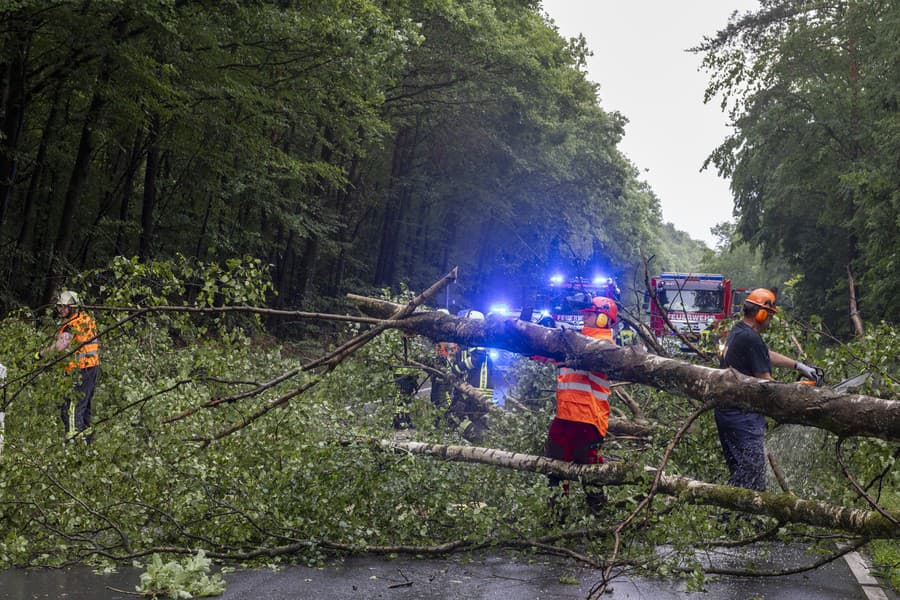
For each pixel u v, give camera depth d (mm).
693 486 6281
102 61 17172
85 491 6293
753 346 7309
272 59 20312
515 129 39250
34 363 7074
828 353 7422
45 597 5090
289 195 28125
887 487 6906
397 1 24375
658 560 6043
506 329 7105
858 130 31422
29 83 19125
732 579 6164
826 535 6527
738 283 84750
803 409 5777
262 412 7047
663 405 8531
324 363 7449
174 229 27234
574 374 7074
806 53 33375
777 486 7738
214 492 6512
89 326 7938
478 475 7332
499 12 37469
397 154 40719
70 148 23047
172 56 17906
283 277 32250
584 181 48000
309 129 27234
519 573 6137
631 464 6598
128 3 15781
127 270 7305
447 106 36625
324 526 6520
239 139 22766
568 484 6914
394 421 9289
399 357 8875
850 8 32625
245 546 6531
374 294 38156
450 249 48750
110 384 8273
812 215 34125
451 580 5879
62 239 19609
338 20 19062
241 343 7988
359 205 41781
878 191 24062
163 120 20750
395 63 20703
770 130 33250
